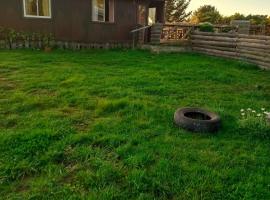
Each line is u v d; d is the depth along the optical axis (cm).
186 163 439
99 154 457
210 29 1717
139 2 1856
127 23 1834
